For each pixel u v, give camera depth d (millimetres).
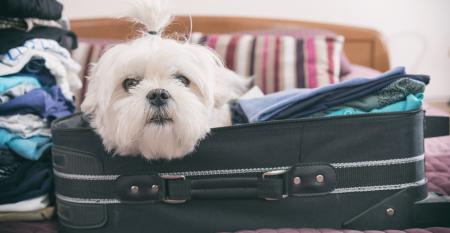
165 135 604
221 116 748
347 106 688
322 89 681
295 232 604
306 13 1842
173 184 626
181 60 654
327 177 624
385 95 674
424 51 1862
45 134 784
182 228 642
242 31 1691
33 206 709
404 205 632
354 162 625
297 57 1269
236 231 635
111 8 1795
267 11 1840
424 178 654
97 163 639
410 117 624
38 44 805
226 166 626
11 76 760
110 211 647
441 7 1816
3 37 786
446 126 725
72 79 928
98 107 672
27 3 776
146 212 640
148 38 688
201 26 1780
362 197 631
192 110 620
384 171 628
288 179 625
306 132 619
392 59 1876
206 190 628
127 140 607
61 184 672
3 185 705
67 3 1793
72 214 662
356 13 1834
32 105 750
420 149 642
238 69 1274
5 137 718
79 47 1309
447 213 637
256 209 637
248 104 787
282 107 694
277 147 622
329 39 1351
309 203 632
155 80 653
